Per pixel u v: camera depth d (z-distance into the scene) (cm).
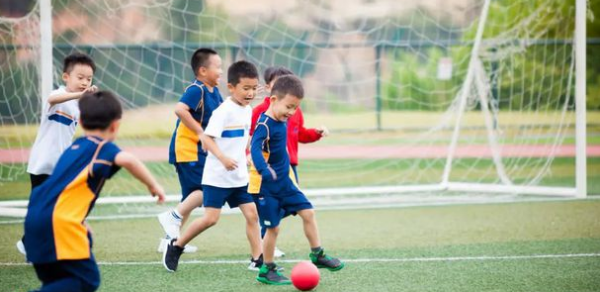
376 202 2402
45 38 2041
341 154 3703
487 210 2198
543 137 3672
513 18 2988
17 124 3053
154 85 3503
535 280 1346
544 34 3422
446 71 4372
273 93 1327
